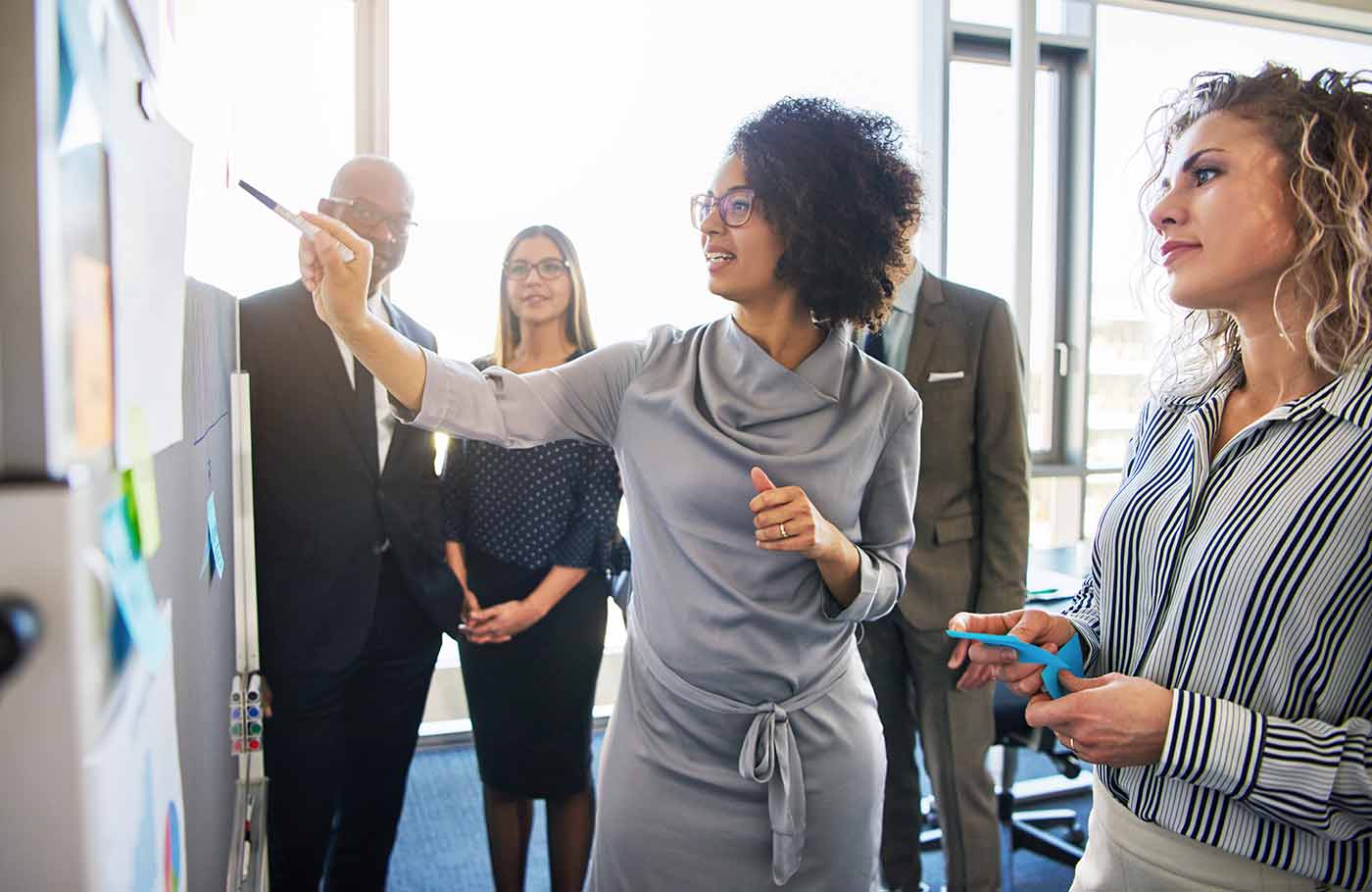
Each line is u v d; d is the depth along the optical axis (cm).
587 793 204
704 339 113
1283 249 83
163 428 56
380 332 95
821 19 340
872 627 202
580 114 311
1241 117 85
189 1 78
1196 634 86
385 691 190
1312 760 76
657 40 317
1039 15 386
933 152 365
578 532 196
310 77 288
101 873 35
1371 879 79
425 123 305
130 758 41
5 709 32
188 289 73
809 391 107
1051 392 397
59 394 33
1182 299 89
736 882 108
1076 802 291
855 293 107
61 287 33
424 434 188
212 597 92
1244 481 85
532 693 196
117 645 39
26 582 32
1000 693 218
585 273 217
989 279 371
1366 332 80
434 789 302
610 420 112
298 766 176
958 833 194
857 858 114
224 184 123
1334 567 79
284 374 174
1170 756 80
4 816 33
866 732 115
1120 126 392
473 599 199
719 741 107
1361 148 80
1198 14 401
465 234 295
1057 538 400
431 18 306
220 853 94
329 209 182
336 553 175
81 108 37
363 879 196
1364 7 425
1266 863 81
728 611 104
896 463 115
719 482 104
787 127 103
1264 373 89
